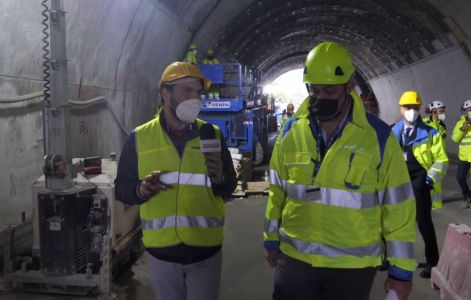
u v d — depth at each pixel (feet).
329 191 7.30
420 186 15.47
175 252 8.35
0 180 17.30
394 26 62.59
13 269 14.57
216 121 39.63
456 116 55.47
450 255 14.15
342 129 7.41
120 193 8.63
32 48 18.85
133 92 33.50
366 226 7.26
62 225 13.67
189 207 8.41
